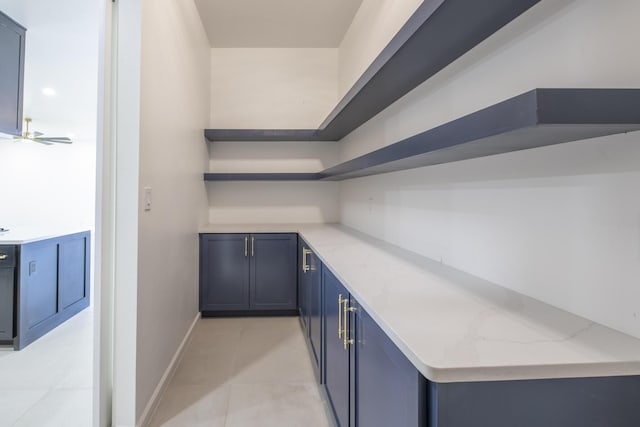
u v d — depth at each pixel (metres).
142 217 1.71
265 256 3.33
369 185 2.79
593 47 0.91
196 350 2.64
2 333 2.67
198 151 3.10
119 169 1.65
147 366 1.81
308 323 2.65
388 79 1.80
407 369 0.81
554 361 0.71
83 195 6.42
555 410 0.73
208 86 3.58
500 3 1.10
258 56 3.79
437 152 1.19
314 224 3.77
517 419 0.72
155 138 1.88
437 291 1.21
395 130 2.22
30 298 2.82
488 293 1.19
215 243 3.28
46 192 6.34
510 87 1.21
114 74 1.67
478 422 0.72
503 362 0.71
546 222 1.08
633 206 0.83
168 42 2.12
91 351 2.65
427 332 0.86
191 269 2.87
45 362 2.46
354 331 1.29
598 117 0.70
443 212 1.67
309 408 1.93
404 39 1.36
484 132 0.87
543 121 0.69
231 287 3.31
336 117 2.68
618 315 0.87
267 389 2.11
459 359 0.72
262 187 3.82
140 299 1.70
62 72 3.71
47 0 2.41
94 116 5.28
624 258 0.85
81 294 3.59
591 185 0.93
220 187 3.78
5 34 2.65
